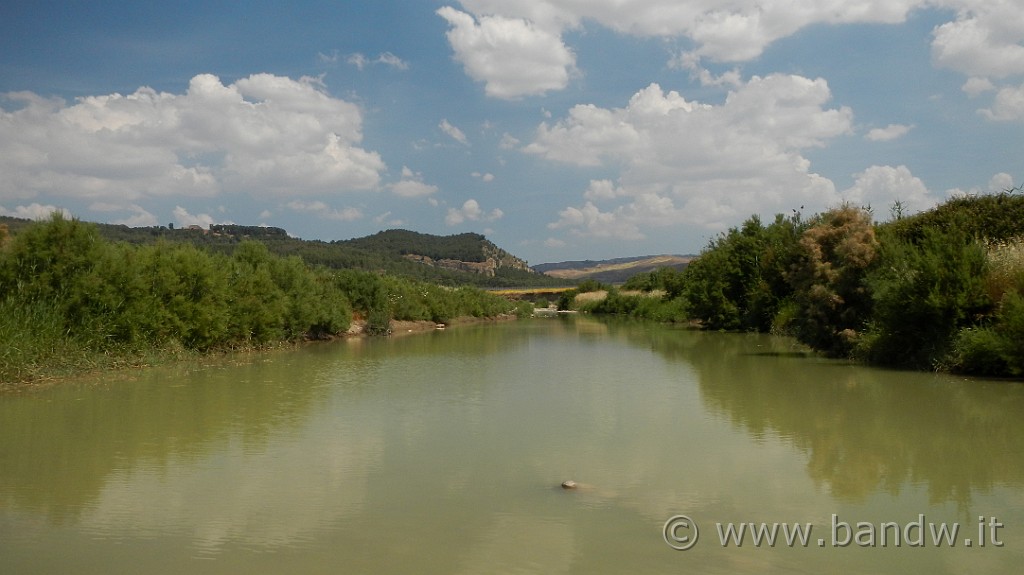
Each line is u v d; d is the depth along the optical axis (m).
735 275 44.94
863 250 23.84
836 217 25.25
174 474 9.23
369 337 39.94
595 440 11.29
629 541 6.79
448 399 15.67
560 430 12.13
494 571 6.05
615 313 96.44
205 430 12.05
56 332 18.64
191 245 26.16
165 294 23.44
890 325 20.73
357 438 11.47
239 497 8.23
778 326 39.03
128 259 22.20
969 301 18.80
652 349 30.62
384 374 20.50
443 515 7.56
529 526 7.21
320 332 36.81
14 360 17.11
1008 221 25.91
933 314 19.52
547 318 81.50
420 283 63.16
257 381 18.44
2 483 8.80
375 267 115.00
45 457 10.09
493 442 11.16
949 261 19.55
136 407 14.21
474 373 20.92
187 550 6.57
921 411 13.54
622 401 15.35
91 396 15.49
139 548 6.63
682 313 60.78
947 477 8.96
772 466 9.56
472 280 157.62
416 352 28.92
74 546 6.69
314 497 8.23
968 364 18.50
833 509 7.73
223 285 25.92
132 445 10.88
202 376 19.33
